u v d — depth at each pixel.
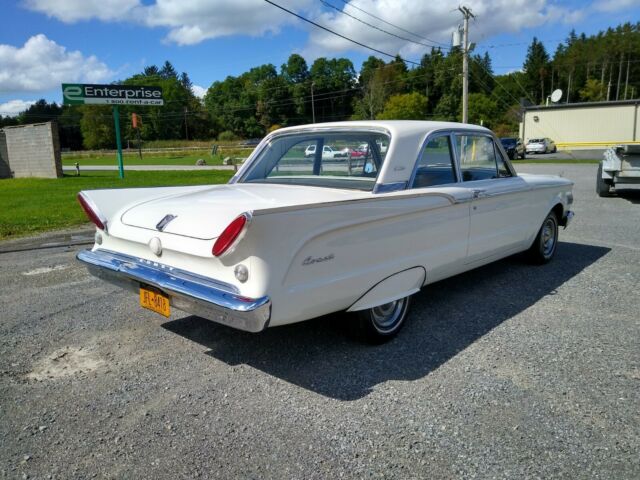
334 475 2.11
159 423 2.51
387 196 3.11
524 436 2.36
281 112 111.50
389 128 3.48
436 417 2.53
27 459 2.22
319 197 3.11
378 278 3.16
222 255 2.53
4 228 8.29
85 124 106.12
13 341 3.56
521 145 33.44
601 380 2.90
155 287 2.96
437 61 91.94
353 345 3.43
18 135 22.19
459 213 3.85
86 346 3.47
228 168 30.02
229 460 2.21
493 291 4.62
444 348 3.36
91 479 2.09
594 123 39.44
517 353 3.27
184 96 116.31
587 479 2.06
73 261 6.05
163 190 3.94
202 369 3.11
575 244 6.68
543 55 105.12
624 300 4.31
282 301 2.58
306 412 2.60
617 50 90.31
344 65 111.62
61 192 14.55
